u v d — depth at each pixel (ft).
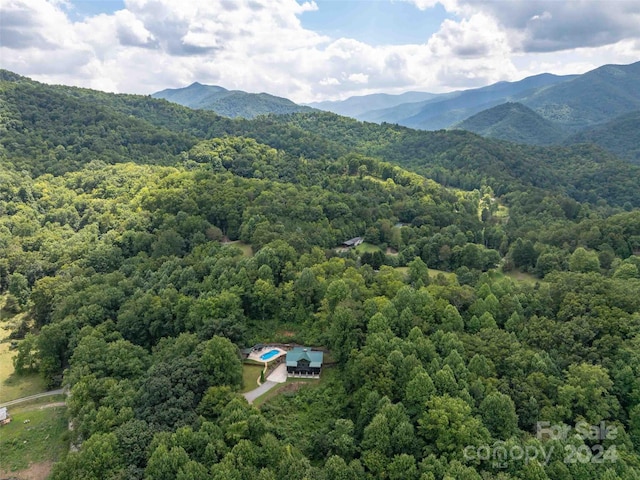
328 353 374.84
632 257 499.92
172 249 570.87
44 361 401.29
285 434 289.94
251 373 353.51
